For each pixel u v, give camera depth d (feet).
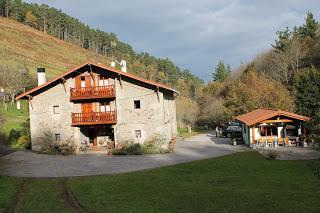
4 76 218.59
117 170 91.56
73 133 127.85
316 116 69.97
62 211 57.16
